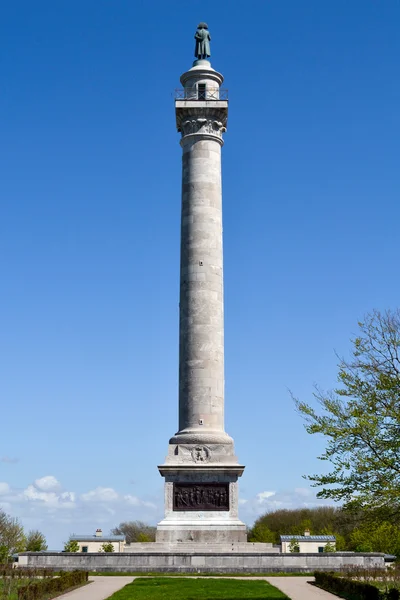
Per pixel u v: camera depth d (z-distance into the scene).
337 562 46.66
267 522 128.25
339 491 28.36
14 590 34.12
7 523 95.31
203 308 56.09
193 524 51.31
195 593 33.59
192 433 53.62
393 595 30.92
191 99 60.50
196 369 55.06
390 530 27.73
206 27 64.94
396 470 27.89
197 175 59.03
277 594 33.41
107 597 32.38
